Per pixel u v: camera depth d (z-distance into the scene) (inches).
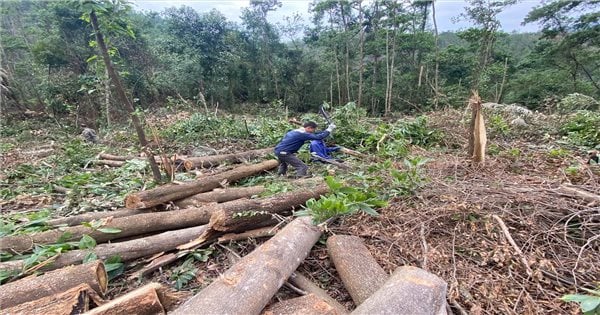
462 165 159.0
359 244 93.7
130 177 202.4
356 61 1069.1
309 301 70.7
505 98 818.2
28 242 99.8
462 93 672.4
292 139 199.3
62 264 90.1
